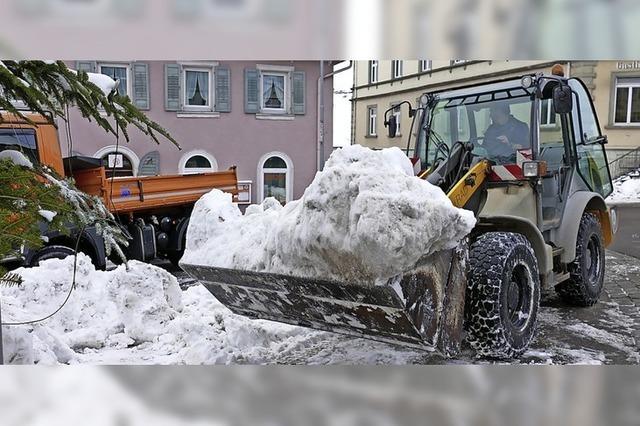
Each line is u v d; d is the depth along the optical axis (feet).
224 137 45.70
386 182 9.09
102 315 14.51
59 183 8.68
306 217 9.59
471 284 11.78
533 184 14.66
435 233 9.07
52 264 15.29
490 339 11.71
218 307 15.78
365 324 10.41
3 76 7.43
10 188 7.85
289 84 47.37
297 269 10.05
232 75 45.55
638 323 16.46
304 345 13.23
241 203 46.19
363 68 73.15
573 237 16.65
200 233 12.49
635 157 62.85
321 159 48.67
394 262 8.80
